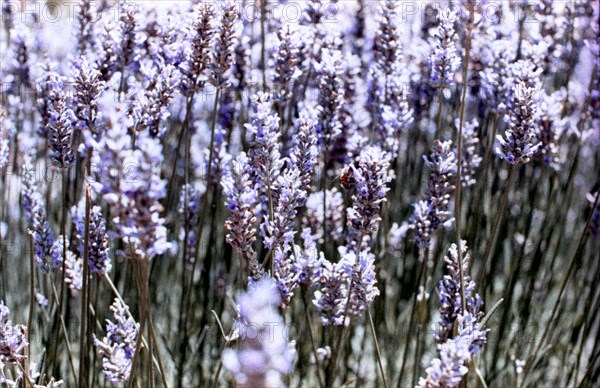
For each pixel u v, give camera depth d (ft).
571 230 4.08
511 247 3.82
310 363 3.38
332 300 2.68
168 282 3.61
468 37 2.58
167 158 3.74
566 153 3.91
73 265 2.88
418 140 3.88
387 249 3.65
